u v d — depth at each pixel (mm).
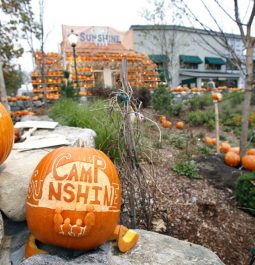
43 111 7969
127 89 2459
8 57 11906
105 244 1898
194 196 3512
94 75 14062
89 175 1638
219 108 11617
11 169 2100
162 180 3691
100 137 3592
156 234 2234
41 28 13344
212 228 3014
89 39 15242
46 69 12984
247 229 3131
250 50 4508
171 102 11367
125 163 2520
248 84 4758
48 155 1780
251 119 9711
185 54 29219
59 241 1641
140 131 2715
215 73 30422
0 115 1940
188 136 6781
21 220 2055
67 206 1553
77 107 5289
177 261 1850
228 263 2607
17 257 1906
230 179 4207
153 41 23938
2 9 10430
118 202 1773
